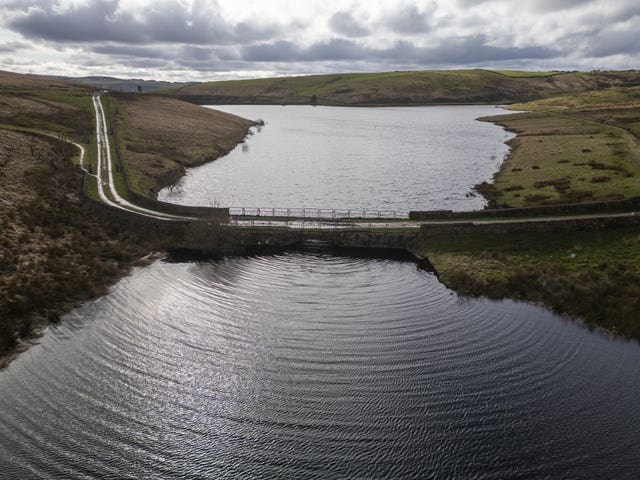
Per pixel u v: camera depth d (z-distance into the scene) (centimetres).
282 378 3128
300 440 2620
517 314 3941
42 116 10662
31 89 13788
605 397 2938
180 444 2589
